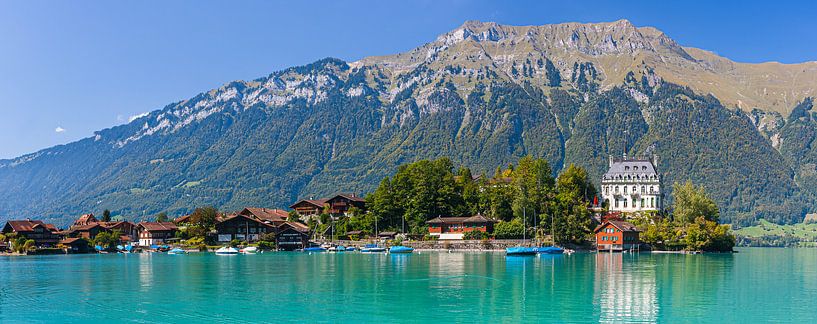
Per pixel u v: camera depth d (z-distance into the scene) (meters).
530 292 123.62
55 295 124.62
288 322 97.38
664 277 148.75
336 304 111.38
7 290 132.00
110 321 100.25
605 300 114.62
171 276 155.88
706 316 101.06
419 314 102.19
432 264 185.38
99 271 172.38
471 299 115.88
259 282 141.00
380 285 134.38
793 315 101.81
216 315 103.06
